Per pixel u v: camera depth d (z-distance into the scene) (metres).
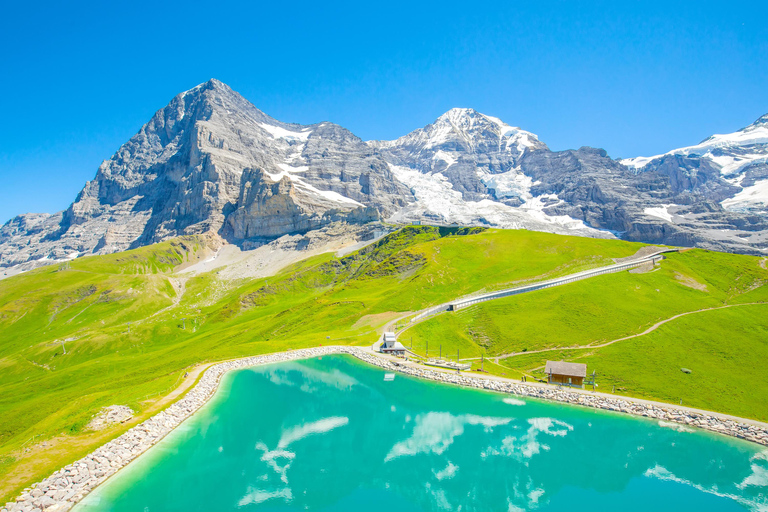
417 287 193.50
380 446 90.12
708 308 143.38
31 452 76.88
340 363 144.25
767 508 68.56
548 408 102.50
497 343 136.62
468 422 98.25
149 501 68.12
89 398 110.38
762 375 106.00
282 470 80.94
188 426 96.69
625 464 80.75
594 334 131.00
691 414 94.06
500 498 72.25
